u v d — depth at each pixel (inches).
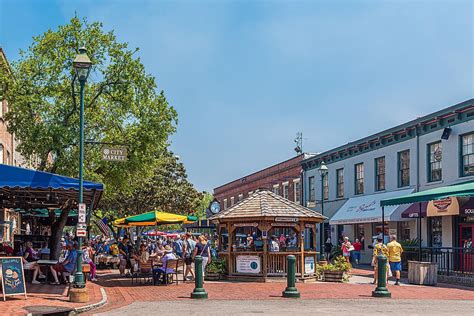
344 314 513.0
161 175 1891.0
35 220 1480.1
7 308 514.0
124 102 983.0
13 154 1249.4
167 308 554.3
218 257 984.9
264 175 2089.1
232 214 918.4
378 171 1332.4
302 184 1752.0
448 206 992.9
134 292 721.0
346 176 1483.8
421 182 1149.1
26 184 591.2
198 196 2038.6
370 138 1334.9
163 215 998.4
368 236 1359.5
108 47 978.1
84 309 537.6
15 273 572.7
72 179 618.2
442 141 1086.4
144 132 981.2
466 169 1022.4
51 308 520.1
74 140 940.0
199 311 529.3
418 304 605.3
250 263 902.4
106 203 1749.5
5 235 1160.2
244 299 646.5
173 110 1013.8
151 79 999.6
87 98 954.1
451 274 919.0
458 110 1024.9
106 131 1002.7
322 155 1601.9
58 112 950.4
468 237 991.6
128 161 992.9
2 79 934.4
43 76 949.2
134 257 885.8
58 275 774.5
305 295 693.9
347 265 909.8
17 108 939.3
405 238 1205.1
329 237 1568.7
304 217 911.0
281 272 894.4
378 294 674.2
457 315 511.8
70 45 964.0
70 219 1293.1
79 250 606.9
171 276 872.3
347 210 1403.8
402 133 1218.0
